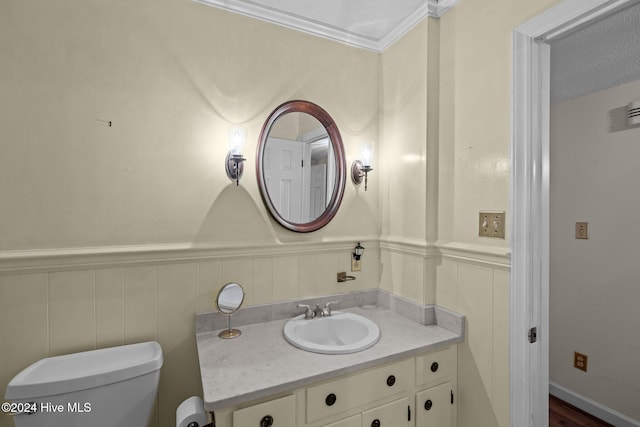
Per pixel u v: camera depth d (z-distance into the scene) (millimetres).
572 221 2332
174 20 1451
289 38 1703
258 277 1626
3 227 1199
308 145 1751
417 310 1637
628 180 2045
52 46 1260
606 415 2111
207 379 1085
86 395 1115
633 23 1492
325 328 1619
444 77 1596
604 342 2145
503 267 1299
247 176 1603
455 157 1535
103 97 1333
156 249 1396
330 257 1807
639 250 1995
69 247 1283
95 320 1317
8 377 1199
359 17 1702
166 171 1439
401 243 1737
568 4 1088
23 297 1218
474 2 1443
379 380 1272
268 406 1060
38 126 1242
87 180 1312
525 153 1231
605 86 2141
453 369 1480
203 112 1508
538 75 1235
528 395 1234
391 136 1874
